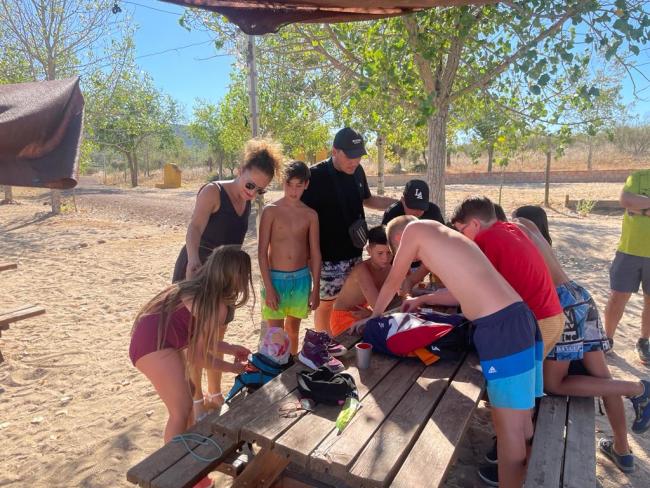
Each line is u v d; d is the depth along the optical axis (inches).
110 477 130.9
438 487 70.9
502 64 244.2
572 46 204.8
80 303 282.0
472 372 107.2
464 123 305.6
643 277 185.3
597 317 127.3
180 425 113.4
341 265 171.0
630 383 123.7
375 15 150.9
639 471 130.3
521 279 110.2
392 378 103.5
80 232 530.9
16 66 633.6
